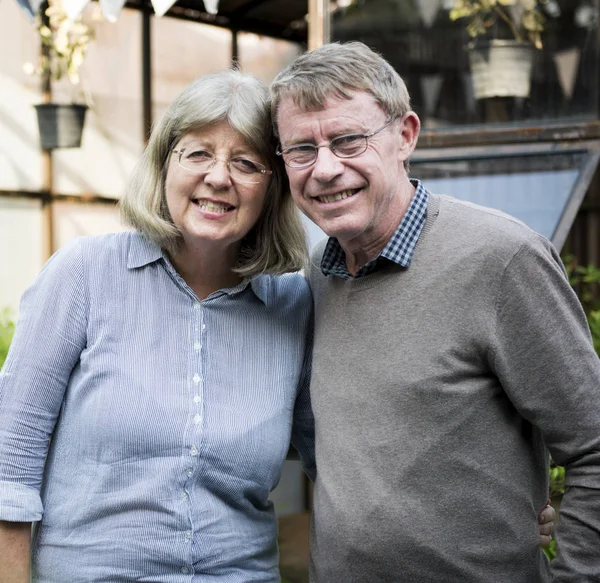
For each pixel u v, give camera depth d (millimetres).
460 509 1660
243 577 1825
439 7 3254
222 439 1774
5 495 1715
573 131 3141
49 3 3959
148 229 1835
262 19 4660
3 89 3949
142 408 1736
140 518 1724
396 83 1764
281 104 1729
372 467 1691
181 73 4434
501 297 1629
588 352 1632
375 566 1688
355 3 3277
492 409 1680
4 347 3443
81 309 1789
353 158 1697
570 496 1661
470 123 3262
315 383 1840
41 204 4066
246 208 1830
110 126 4246
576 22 3160
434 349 1662
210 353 1845
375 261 1761
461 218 1738
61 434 1797
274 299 1984
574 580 1629
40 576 1783
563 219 3090
